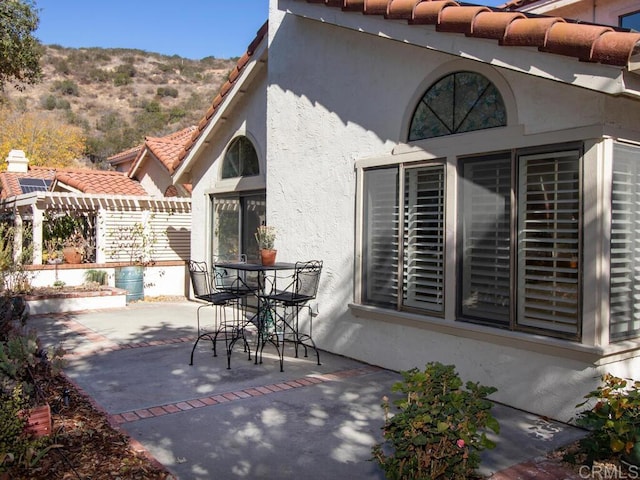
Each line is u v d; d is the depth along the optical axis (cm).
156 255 1666
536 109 579
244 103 1184
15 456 439
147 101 7331
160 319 1164
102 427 541
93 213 1650
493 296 627
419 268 711
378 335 770
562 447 497
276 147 963
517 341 592
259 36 1057
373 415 584
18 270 1266
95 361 805
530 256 591
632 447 418
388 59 749
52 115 6053
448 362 671
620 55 462
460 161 659
